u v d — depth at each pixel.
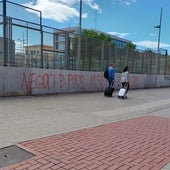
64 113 9.30
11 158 4.63
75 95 15.27
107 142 5.92
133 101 14.21
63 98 13.52
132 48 23.42
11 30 12.77
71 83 16.31
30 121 7.59
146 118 9.44
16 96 12.80
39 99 12.48
